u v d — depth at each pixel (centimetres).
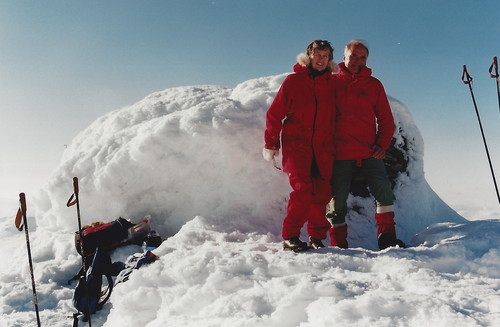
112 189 503
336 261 335
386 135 405
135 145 505
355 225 507
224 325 255
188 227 460
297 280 292
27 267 446
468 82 413
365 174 405
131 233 455
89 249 440
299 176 373
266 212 486
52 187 526
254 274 317
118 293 327
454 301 255
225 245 401
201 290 300
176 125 505
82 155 549
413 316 239
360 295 267
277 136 388
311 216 399
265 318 253
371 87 400
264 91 552
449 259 338
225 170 489
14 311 367
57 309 372
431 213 592
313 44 377
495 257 333
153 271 334
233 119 502
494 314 237
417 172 575
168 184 501
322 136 381
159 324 278
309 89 376
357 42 399
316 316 249
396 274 308
